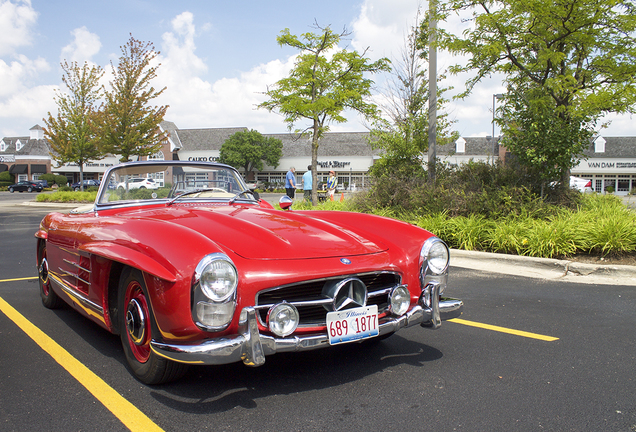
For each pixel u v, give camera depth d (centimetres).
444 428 193
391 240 277
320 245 242
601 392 229
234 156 4803
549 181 779
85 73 2262
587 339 312
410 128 1009
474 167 867
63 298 330
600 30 784
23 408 208
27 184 4225
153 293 208
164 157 4984
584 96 740
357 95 1253
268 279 208
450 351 289
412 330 335
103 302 253
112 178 324
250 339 201
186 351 195
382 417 203
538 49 830
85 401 216
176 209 304
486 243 650
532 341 308
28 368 256
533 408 212
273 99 1302
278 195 3422
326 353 287
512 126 796
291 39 1241
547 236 593
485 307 395
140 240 224
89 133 2228
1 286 466
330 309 224
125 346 243
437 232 684
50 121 2244
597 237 582
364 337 229
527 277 516
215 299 194
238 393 226
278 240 239
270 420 199
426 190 798
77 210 357
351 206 903
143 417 201
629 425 196
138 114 1806
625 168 4475
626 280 500
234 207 330
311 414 205
